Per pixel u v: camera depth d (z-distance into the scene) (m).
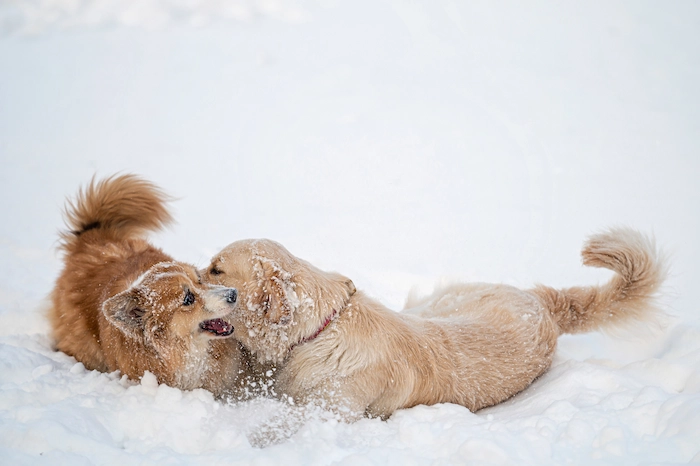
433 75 15.77
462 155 10.75
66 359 4.54
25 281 6.10
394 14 21.89
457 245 7.41
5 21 20.80
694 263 6.51
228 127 12.83
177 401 3.80
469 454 3.14
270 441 3.69
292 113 13.58
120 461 3.05
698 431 3.13
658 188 8.94
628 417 3.46
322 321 4.06
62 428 3.18
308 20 21.75
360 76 16.05
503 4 22.14
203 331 4.13
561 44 17.53
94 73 17.03
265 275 4.07
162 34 20.72
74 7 22.44
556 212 8.34
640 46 16.75
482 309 4.98
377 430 3.72
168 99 14.89
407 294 6.27
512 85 14.66
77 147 11.61
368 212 8.54
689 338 4.77
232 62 17.84
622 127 11.69
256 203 8.90
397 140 11.62
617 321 5.18
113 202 5.39
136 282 4.02
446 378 4.24
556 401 3.76
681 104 12.77
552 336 4.91
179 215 8.32
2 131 12.50
